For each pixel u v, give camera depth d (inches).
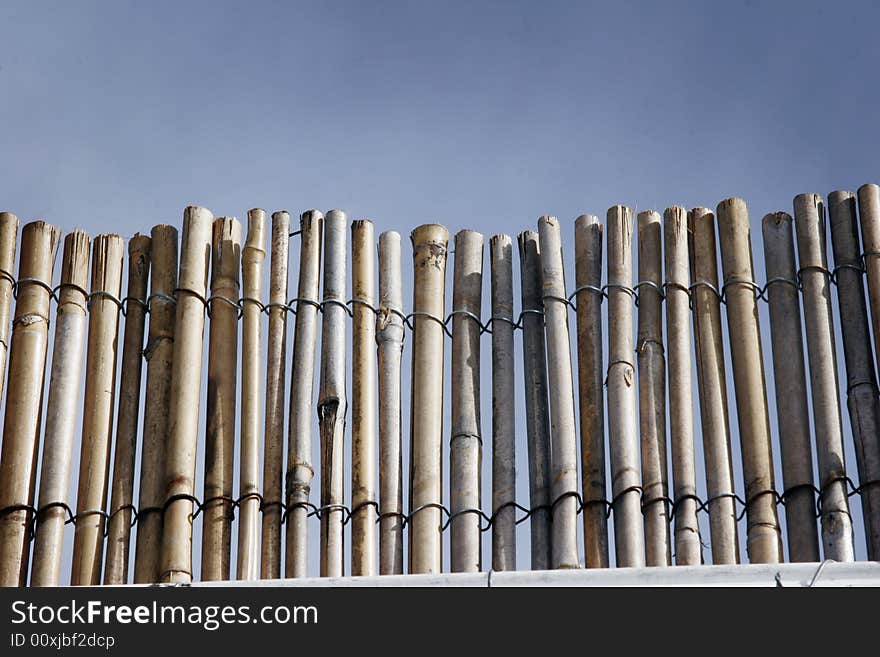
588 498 179.8
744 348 186.2
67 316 192.5
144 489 183.6
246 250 197.2
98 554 181.0
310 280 194.7
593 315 190.4
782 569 162.7
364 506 181.9
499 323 192.4
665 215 195.5
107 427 187.6
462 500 181.9
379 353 191.9
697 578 163.3
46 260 195.9
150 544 180.9
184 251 195.8
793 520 177.2
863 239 191.3
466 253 197.0
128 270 197.9
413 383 190.1
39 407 188.2
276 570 179.2
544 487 182.4
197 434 187.0
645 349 187.6
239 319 194.9
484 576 166.4
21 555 179.9
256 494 182.7
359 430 186.2
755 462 179.6
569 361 188.1
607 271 192.5
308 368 189.3
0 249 195.0
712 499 178.4
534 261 196.1
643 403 184.4
